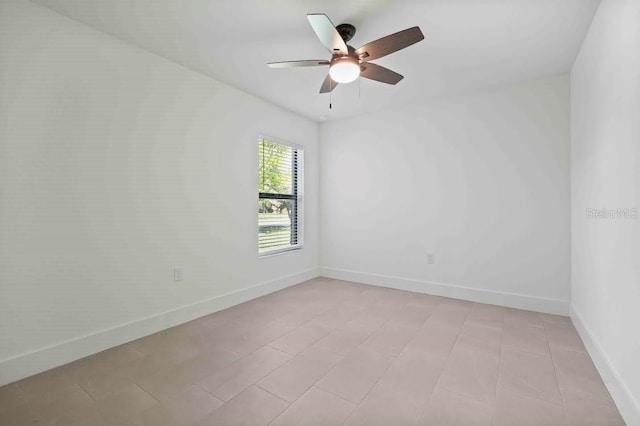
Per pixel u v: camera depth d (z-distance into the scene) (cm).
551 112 308
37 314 199
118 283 239
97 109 227
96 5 200
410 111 390
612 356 176
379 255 416
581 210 252
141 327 252
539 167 315
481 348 231
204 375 194
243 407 163
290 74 303
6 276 187
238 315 302
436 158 373
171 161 275
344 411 159
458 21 216
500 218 336
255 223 362
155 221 263
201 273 301
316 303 339
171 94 275
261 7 203
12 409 161
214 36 237
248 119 351
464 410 160
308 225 448
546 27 222
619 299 167
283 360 213
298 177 439
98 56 228
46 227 203
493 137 338
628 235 155
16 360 189
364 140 426
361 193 430
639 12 142
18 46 192
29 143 196
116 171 238
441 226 371
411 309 319
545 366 204
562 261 304
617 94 169
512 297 328
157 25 222
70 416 156
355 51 209
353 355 220
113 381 188
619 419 154
